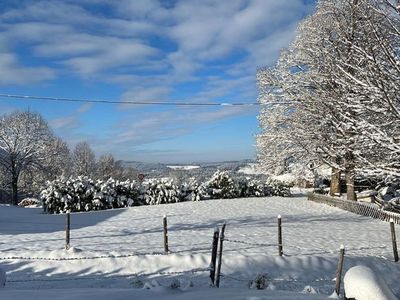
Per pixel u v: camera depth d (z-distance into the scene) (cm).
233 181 3166
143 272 1080
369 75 1269
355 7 1426
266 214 2258
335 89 1756
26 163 5744
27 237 1535
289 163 3183
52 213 2572
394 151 1262
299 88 2702
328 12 2350
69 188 2616
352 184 2573
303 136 2627
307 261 1169
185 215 2206
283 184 3419
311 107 2495
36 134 5812
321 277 1082
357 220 2100
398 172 1320
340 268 783
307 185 4325
